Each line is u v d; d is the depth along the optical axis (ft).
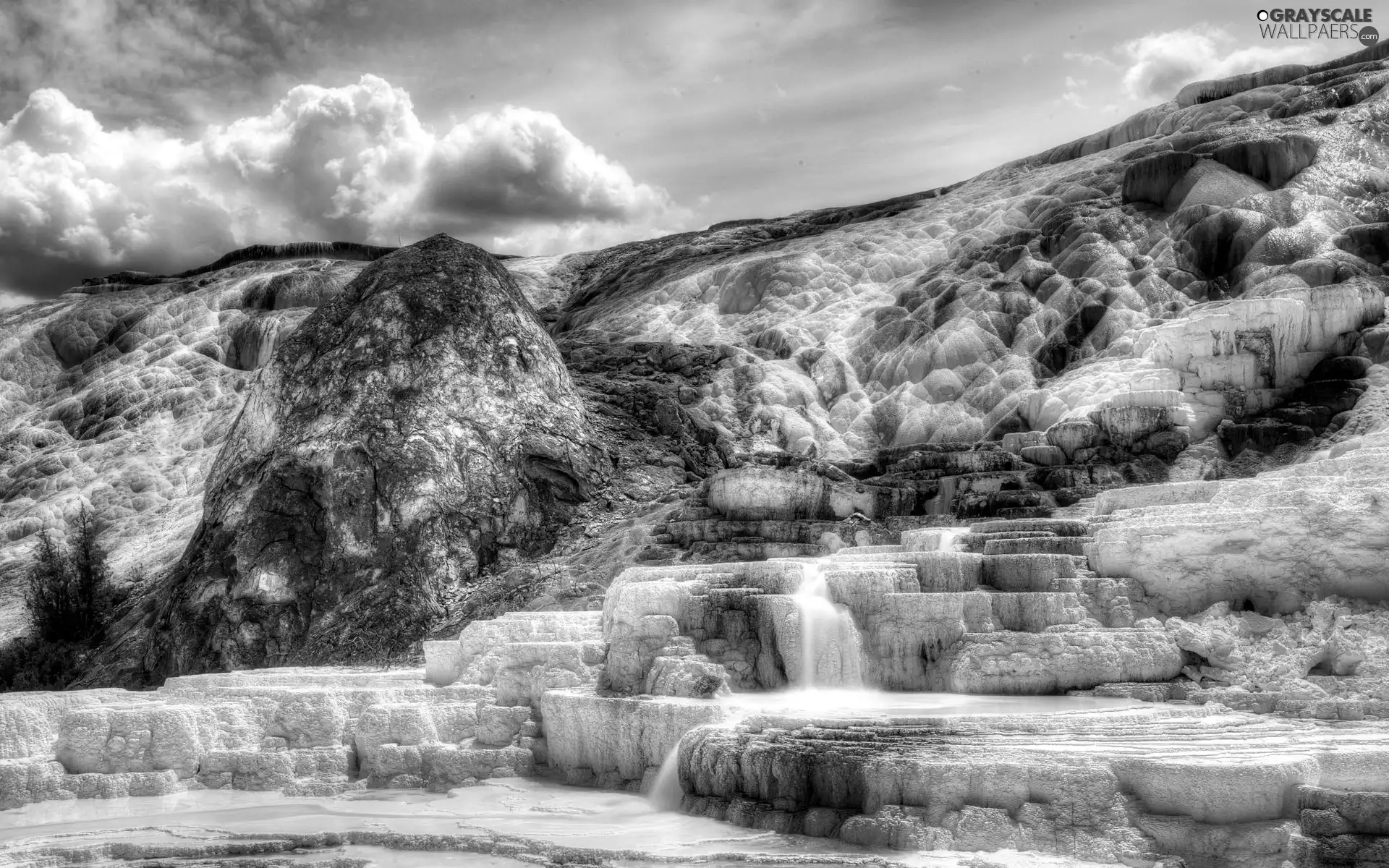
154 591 120.26
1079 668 54.44
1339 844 34.73
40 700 59.16
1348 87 142.92
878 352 145.79
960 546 67.15
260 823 49.65
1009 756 40.52
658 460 116.16
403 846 45.62
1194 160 136.36
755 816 44.47
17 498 174.40
